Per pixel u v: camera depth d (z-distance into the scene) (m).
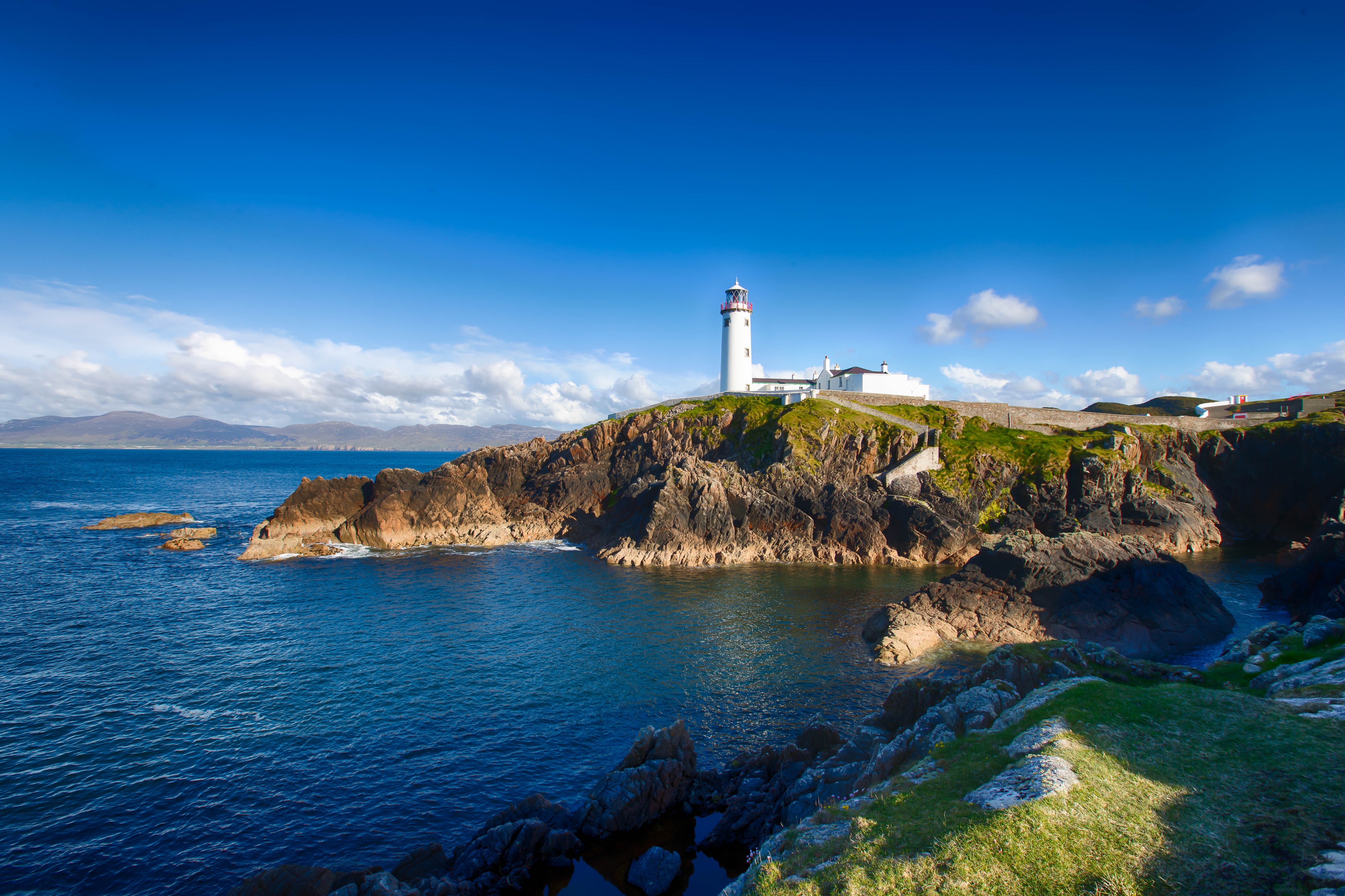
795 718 37.59
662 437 106.19
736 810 27.72
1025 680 28.78
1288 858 12.94
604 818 27.27
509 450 111.38
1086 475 87.94
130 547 88.69
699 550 80.88
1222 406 113.81
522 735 35.59
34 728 35.06
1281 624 43.06
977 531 83.94
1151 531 85.94
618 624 54.84
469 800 29.88
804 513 85.69
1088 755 17.86
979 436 101.38
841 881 14.90
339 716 37.38
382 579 71.50
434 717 37.44
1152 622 49.44
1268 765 16.75
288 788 30.33
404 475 96.69
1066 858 14.11
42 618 54.31
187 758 32.62
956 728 24.00
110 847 26.09
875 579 72.00
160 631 51.94
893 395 117.94
